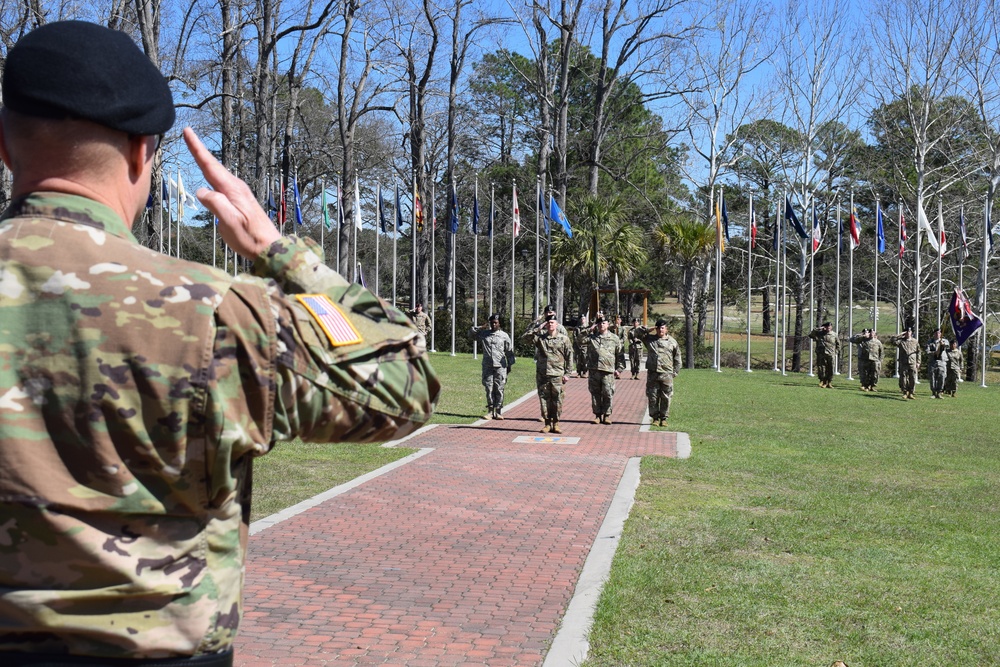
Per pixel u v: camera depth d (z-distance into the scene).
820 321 62.12
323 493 11.28
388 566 8.12
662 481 12.58
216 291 1.60
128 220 1.74
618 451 15.59
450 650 6.09
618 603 6.97
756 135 52.88
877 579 7.89
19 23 26.42
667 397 18.95
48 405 1.51
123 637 1.55
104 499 1.52
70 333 1.52
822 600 7.23
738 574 7.87
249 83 43.19
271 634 6.34
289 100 40.34
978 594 7.53
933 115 45.53
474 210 37.25
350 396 1.68
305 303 1.69
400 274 64.44
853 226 36.72
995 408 25.41
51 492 1.49
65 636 1.53
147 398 1.52
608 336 19.59
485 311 43.88
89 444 1.51
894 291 56.41
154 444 1.53
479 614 6.83
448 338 43.00
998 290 48.19
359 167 56.28
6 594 1.51
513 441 16.72
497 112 58.66
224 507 1.65
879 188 56.78
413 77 45.59
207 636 1.61
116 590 1.54
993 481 13.24
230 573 1.66
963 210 40.12
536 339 18.27
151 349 1.54
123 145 1.70
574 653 5.96
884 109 49.38
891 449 16.34
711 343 61.22
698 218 54.81
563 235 42.38
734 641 6.25
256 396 1.59
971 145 45.06
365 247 63.88
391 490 11.61
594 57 57.62
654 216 58.00
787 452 15.72
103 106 1.64
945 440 17.77
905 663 5.96
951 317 30.30
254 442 1.61
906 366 28.22
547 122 47.22
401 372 1.75
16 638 1.54
